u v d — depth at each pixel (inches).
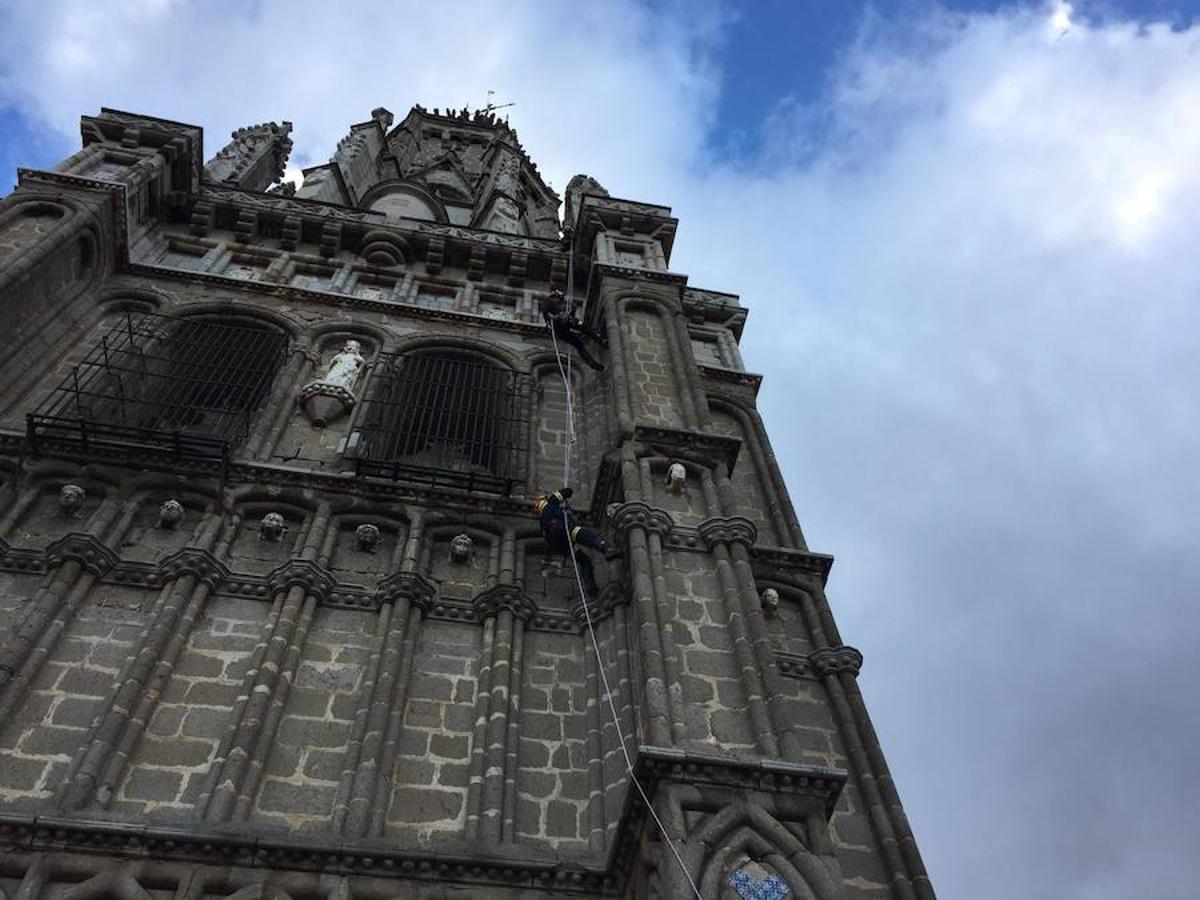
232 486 721.6
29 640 561.3
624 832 464.1
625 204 1202.6
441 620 645.3
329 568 676.1
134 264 1030.4
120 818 470.6
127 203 1026.7
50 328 874.1
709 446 719.7
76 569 616.4
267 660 574.6
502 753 547.8
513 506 745.0
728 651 543.2
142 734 529.3
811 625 695.7
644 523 616.7
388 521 724.0
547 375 1006.4
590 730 572.7
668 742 469.7
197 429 820.6
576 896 473.4
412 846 478.0
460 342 1025.5
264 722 542.9
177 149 1149.1
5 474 693.3
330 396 861.2
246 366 901.8
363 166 1923.0
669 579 588.1
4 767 500.4
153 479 708.0
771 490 868.6
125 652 581.6
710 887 408.2
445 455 848.3
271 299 1045.8
